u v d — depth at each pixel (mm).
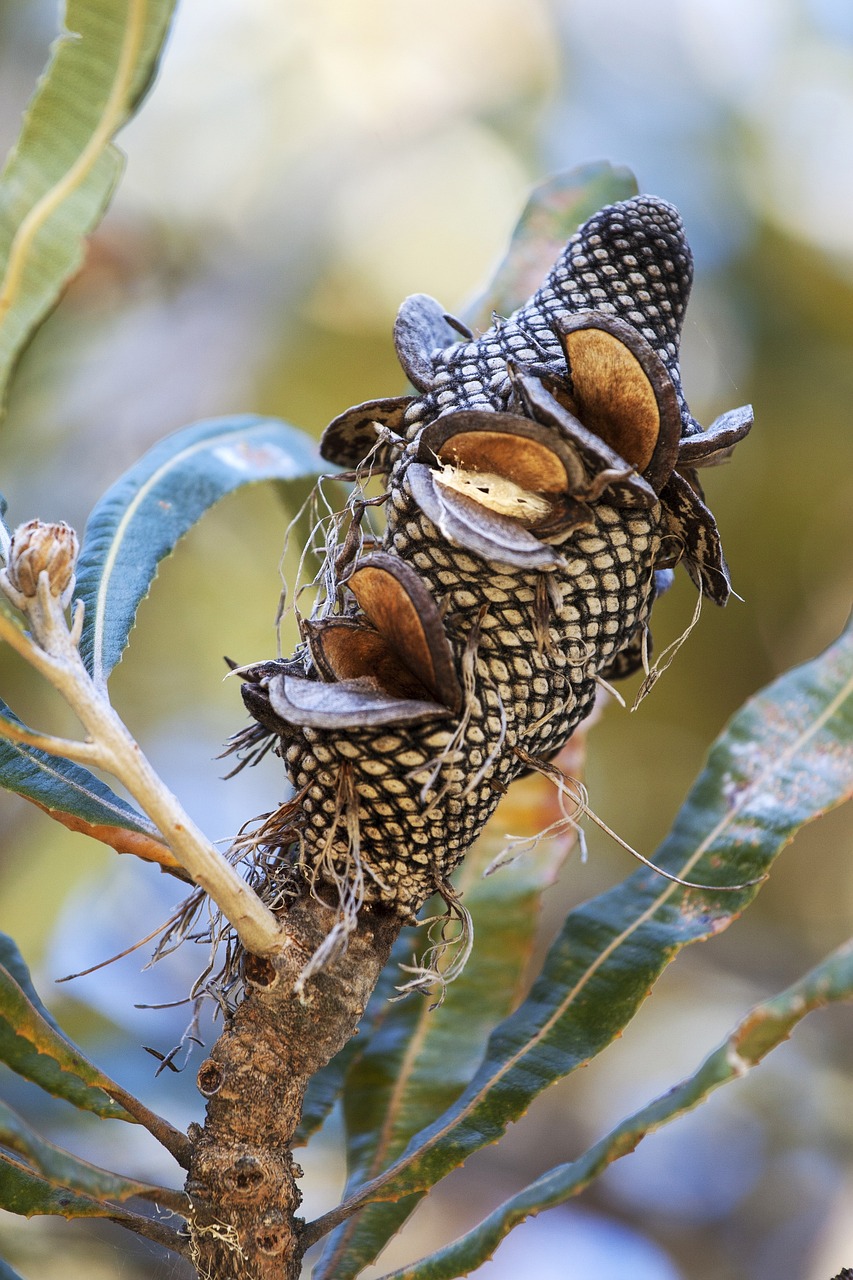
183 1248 1862
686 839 1923
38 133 1842
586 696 1866
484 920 1950
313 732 1854
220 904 1852
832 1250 3891
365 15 4781
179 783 4340
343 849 1858
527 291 1980
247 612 4473
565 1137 4027
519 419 1844
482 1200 3756
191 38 4781
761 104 4797
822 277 4594
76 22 1840
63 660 1847
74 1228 2342
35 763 1880
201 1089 1857
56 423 4148
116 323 4426
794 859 4676
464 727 1849
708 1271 3850
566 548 1854
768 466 4527
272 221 4770
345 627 1854
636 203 1873
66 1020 2887
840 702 1929
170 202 4641
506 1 4855
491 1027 1940
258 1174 1853
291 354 4660
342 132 4887
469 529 1843
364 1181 1916
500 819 1959
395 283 4832
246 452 1961
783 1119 4109
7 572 1849
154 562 1908
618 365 1846
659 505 1859
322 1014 1856
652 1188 3986
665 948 1905
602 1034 1899
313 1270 1901
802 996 1827
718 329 4547
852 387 4551
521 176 4859
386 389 4723
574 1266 3723
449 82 4934
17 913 2967
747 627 4574
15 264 1842
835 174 4703
